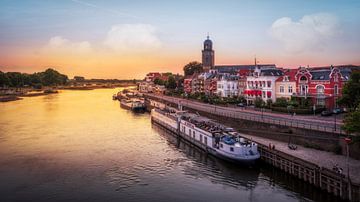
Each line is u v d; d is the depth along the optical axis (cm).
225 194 4372
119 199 4219
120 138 7862
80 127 9362
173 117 8588
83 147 6856
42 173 5166
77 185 4675
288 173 4869
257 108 10006
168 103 13812
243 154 5388
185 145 7212
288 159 4844
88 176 5044
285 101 9381
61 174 5125
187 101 14025
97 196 4306
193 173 5206
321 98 8831
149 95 18888
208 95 14288
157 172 5259
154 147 6975
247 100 11600
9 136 7912
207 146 6338
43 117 11350
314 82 9131
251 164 5384
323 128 6075
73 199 4216
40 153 6338
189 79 18162
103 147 6894
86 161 5831
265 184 4725
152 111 10712
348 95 6706
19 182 4784
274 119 7488
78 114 12394
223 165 5625
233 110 9825
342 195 3875
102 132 8625
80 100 19375
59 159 5938
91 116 11869
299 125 6525
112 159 5975
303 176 4544
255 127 7406
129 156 6197
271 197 4262
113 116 12038
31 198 4244
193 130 7119
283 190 4500
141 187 4616
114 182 4800
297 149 5756
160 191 4475
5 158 5981
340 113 8206
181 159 6016
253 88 11288
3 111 13050
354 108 6203
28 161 5803
